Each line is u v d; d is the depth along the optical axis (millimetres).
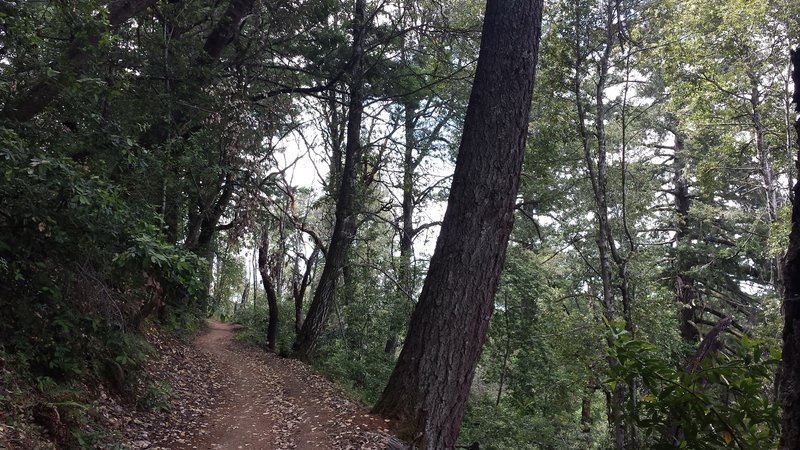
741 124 14773
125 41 8758
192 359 12117
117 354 7133
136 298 8336
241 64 12039
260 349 18312
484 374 17719
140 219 5754
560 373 15703
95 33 6254
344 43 14336
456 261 6734
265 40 12469
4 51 5945
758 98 14062
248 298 39031
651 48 12562
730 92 13516
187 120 10320
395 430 6359
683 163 22406
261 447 6602
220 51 11172
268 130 12047
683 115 15977
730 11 12117
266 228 13617
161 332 12641
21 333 5492
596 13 12695
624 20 12906
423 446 6285
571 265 19188
